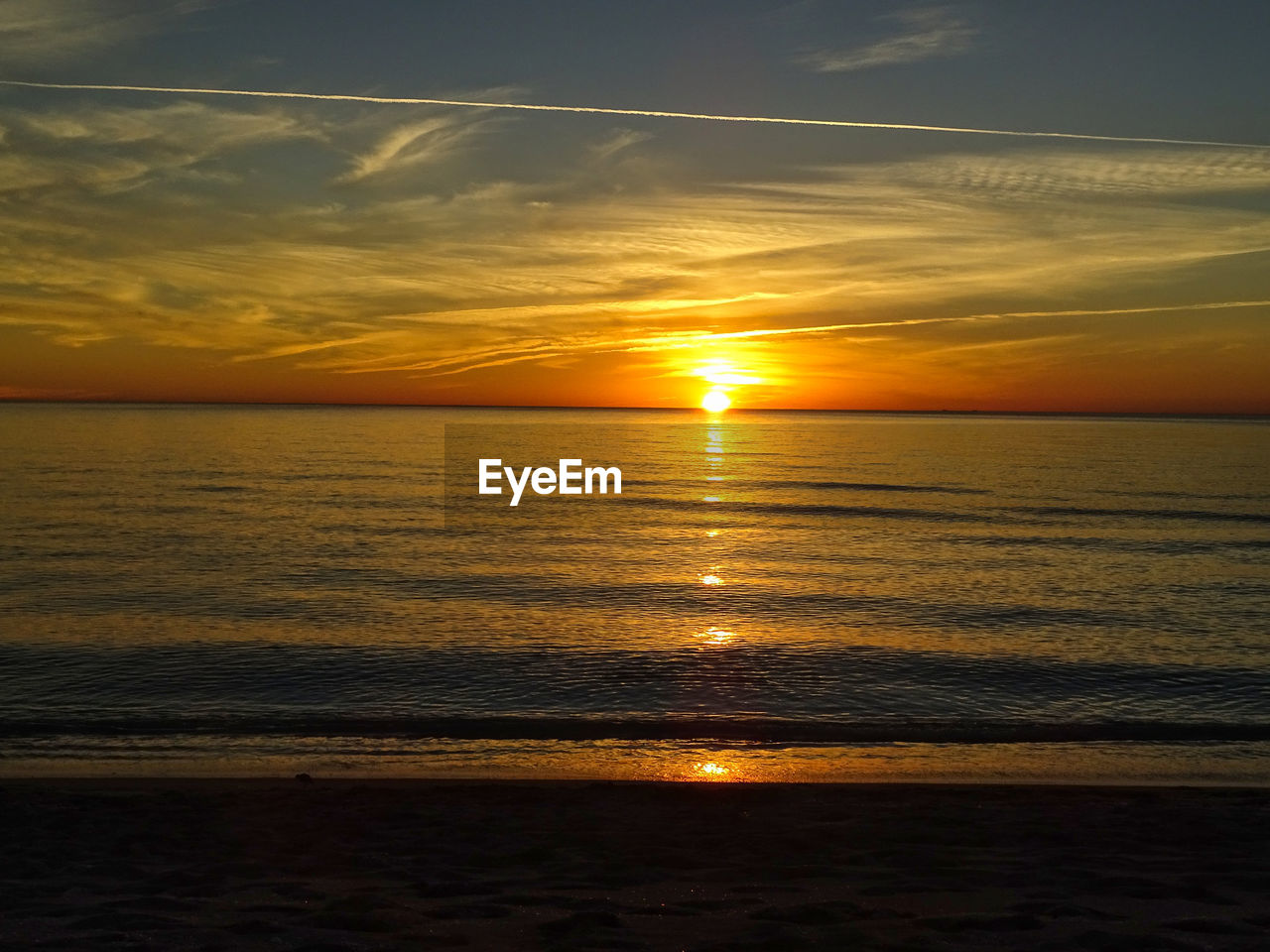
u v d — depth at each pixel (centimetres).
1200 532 4497
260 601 2594
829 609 2542
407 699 1595
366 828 904
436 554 3644
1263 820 955
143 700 1571
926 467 9681
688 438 17475
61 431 15950
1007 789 1115
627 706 1566
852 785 1132
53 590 2745
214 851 809
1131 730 1449
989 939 534
